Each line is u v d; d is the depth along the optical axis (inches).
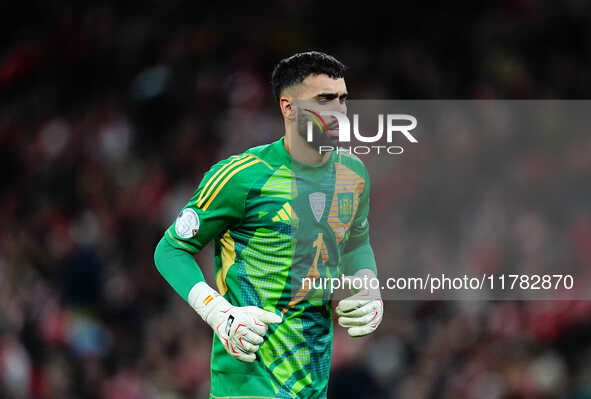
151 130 1631.4
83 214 1493.6
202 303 433.7
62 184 1567.4
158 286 1307.8
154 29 1851.6
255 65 1678.2
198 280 441.4
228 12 1793.8
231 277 447.5
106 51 1879.9
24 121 1812.3
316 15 1723.7
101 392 1123.9
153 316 1257.4
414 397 940.0
